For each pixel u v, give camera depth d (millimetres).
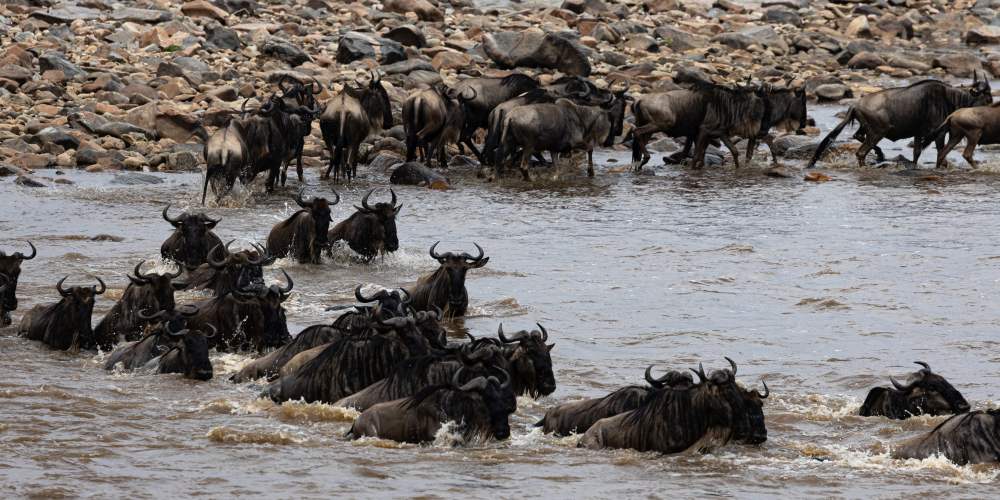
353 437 43500
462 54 166000
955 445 41656
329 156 119812
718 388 41906
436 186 106562
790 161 125438
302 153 112375
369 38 161500
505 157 111812
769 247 81812
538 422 45531
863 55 182625
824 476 40094
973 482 39719
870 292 68625
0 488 37812
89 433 43562
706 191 105938
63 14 170875
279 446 42469
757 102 119750
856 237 85062
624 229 88250
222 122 125312
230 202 96625
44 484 38281
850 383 51594
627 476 39812
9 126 119062
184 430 44250
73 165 112812
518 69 165875
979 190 105688
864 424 45906
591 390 50000
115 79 136375
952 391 46250
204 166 114875
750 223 90625
